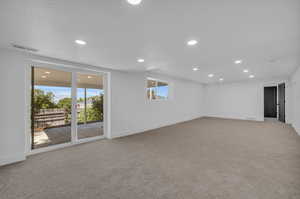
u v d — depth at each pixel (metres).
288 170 2.23
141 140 3.98
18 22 1.66
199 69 4.62
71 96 3.61
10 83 2.59
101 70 4.02
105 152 3.07
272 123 6.48
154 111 5.61
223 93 8.35
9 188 1.81
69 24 1.72
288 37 2.13
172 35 2.06
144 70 4.61
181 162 2.56
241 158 2.71
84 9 1.42
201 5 1.37
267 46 2.51
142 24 1.74
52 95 3.32
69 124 3.57
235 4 1.35
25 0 1.26
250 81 7.44
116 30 1.90
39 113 3.12
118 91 4.41
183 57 3.17
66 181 1.98
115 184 1.90
